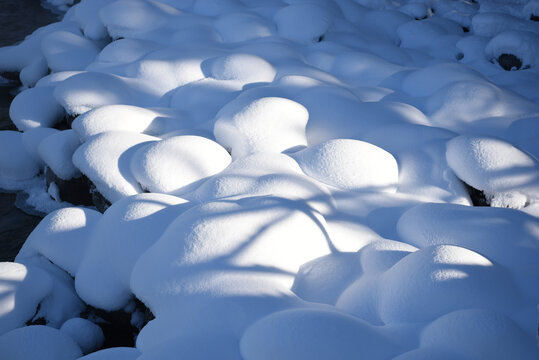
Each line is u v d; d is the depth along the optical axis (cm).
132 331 556
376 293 494
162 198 559
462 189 582
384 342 458
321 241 529
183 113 694
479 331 449
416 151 600
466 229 530
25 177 703
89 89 704
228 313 479
